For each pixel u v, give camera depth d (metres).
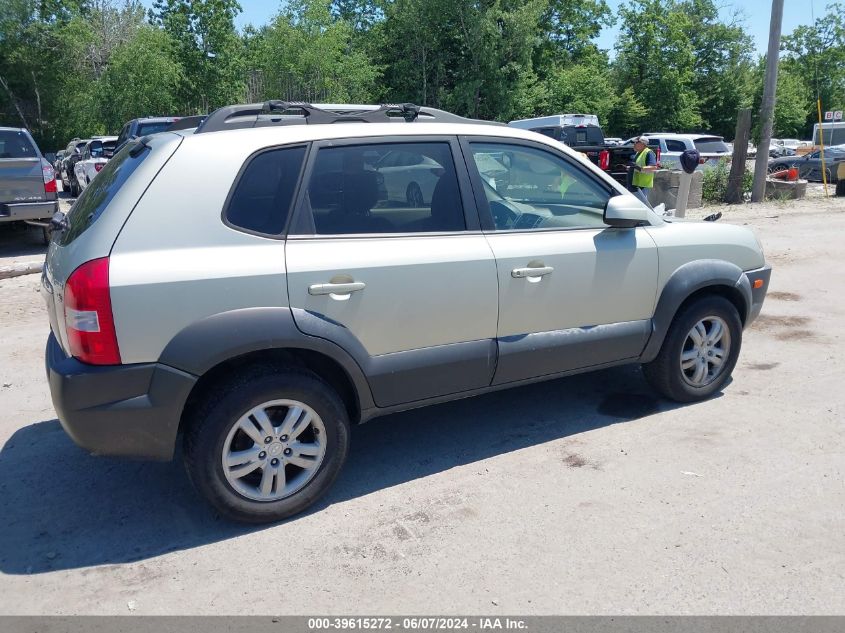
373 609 2.80
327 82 35.84
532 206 4.12
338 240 3.44
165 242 3.12
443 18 39.16
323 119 3.68
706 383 4.76
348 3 45.12
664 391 4.68
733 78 52.41
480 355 3.82
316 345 3.33
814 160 24.12
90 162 16.97
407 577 2.99
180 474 4.00
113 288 2.98
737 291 4.73
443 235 3.71
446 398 3.83
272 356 3.40
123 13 37.16
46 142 36.88
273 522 3.44
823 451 4.00
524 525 3.35
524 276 3.86
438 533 3.32
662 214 5.19
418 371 3.66
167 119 15.09
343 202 3.52
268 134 3.41
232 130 3.38
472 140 3.90
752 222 13.20
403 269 3.52
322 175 3.47
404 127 3.72
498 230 3.89
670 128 49.19
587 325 4.16
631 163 16.66
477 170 3.88
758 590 2.83
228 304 3.16
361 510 3.55
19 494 3.80
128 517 3.55
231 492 3.29
